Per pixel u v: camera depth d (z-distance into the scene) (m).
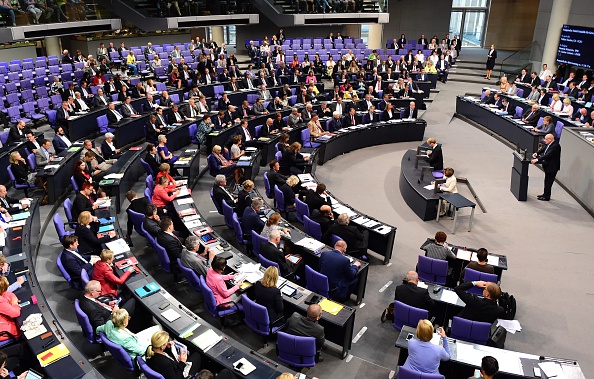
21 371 6.50
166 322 6.64
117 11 25.59
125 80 21.30
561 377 5.90
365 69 25.19
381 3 28.97
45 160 12.84
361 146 18.08
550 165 12.93
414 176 13.41
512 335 8.04
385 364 7.32
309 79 23.05
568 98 17.64
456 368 6.38
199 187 13.85
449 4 32.50
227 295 7.31
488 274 8.02
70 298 8.51
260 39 33.38
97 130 17.16
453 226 11.62
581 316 8.54
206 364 6.29
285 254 8.99
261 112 18.08
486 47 33.94
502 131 18.66
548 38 23.14
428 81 24.86
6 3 20.06
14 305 6.78
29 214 9.78
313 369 7.11
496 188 14.22
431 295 7.70
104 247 8.49
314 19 27.88
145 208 10.03
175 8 25.59
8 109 16.34
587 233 11.59
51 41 27.58
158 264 9.78
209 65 23.34
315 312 6.57
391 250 10.04
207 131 15.59
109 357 7.21
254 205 9.63
